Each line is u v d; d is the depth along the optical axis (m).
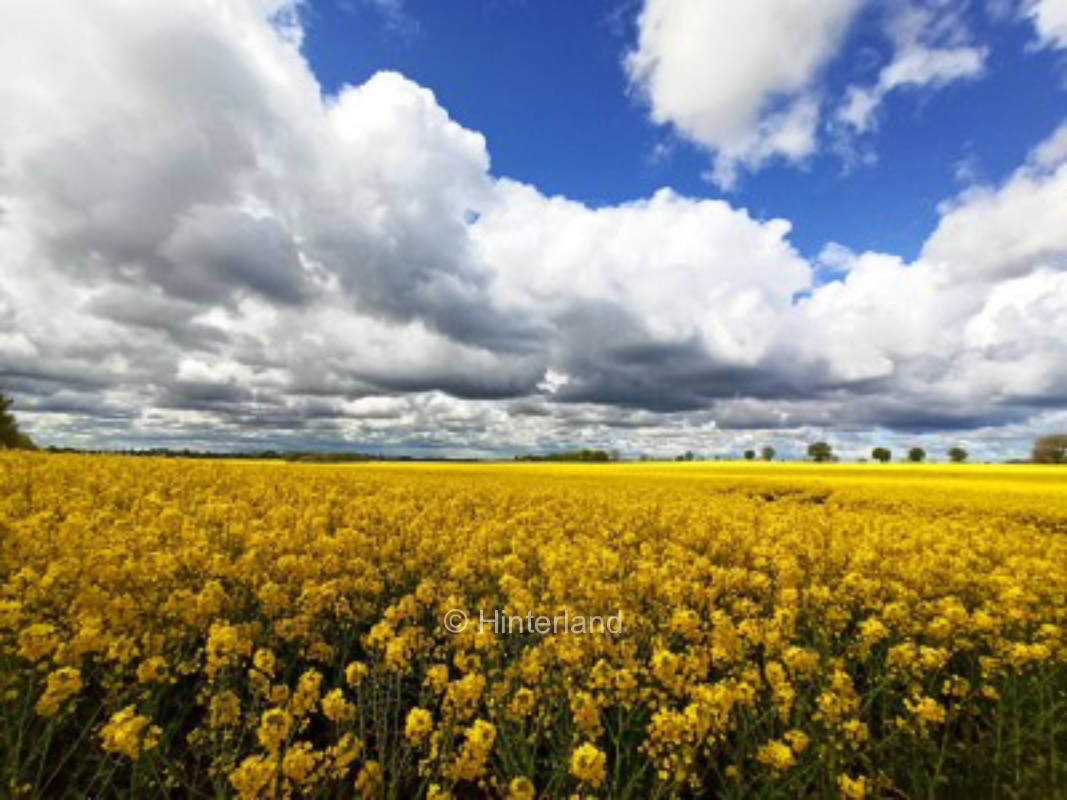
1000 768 5.07
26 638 4.38
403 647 5.54
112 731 3.79
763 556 11.33
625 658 6.05
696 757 5.24
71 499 12.38
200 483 18.36
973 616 6.94
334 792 4.61
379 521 13.63
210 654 4.87
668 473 51.75
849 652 6.63
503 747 4.94
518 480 35.34
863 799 4.56
